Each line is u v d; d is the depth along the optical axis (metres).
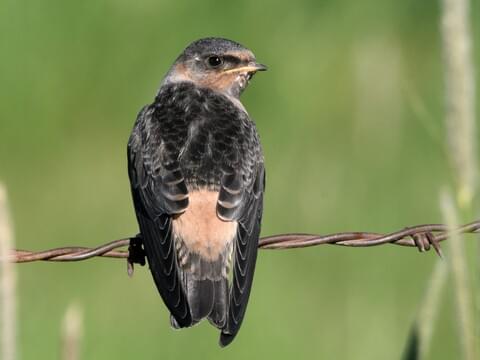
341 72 18.59
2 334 5.61
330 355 12.91
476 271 6.12
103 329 13.28
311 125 17.69
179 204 9.17
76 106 17.67
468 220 6.88
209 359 12.86
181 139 9.72
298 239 8.87
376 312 13.23
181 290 8.72
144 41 18.47
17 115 17.36
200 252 9.06
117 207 15.96
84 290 13.88
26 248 15.27
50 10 18.09
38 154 16.97
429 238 8.48
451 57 6.84
